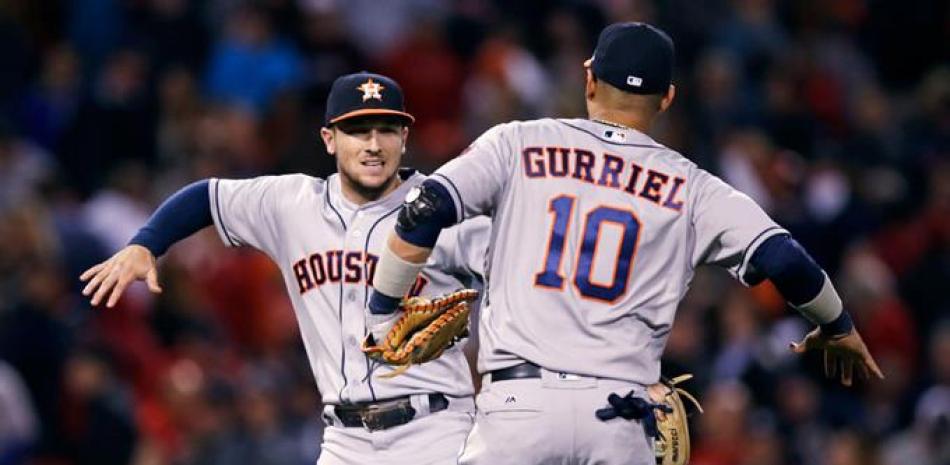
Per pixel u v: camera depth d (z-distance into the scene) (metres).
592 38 71.19
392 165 28.05
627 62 25.03
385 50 70.56
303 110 65.81
